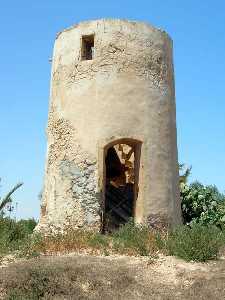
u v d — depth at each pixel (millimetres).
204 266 10508
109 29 15297
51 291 9078
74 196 14375
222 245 12164
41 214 15492
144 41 15555
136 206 14570
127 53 15219
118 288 9211
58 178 14859
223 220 18516
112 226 15164
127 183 16891
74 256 10977
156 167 14852
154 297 8852
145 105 15047
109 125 14555
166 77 15984
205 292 9039
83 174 14414
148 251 11453
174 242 11531
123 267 10117
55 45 16562
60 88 15672
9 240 12891
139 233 12391
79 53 15430
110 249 11758
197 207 19109
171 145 15625
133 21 15562
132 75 15086
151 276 9852
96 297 8852
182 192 19359
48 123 16062
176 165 16094
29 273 9406
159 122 15273
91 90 14930
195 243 11094
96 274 9570
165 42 16266
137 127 14750
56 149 15250
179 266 10445
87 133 14648
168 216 14758
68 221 14234
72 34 15758
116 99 14773
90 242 12117
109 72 14969
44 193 15641
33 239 12438
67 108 15234
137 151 14883
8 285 9117
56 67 16094
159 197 14680
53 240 12133
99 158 14375
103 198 14289
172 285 9500
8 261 10734
